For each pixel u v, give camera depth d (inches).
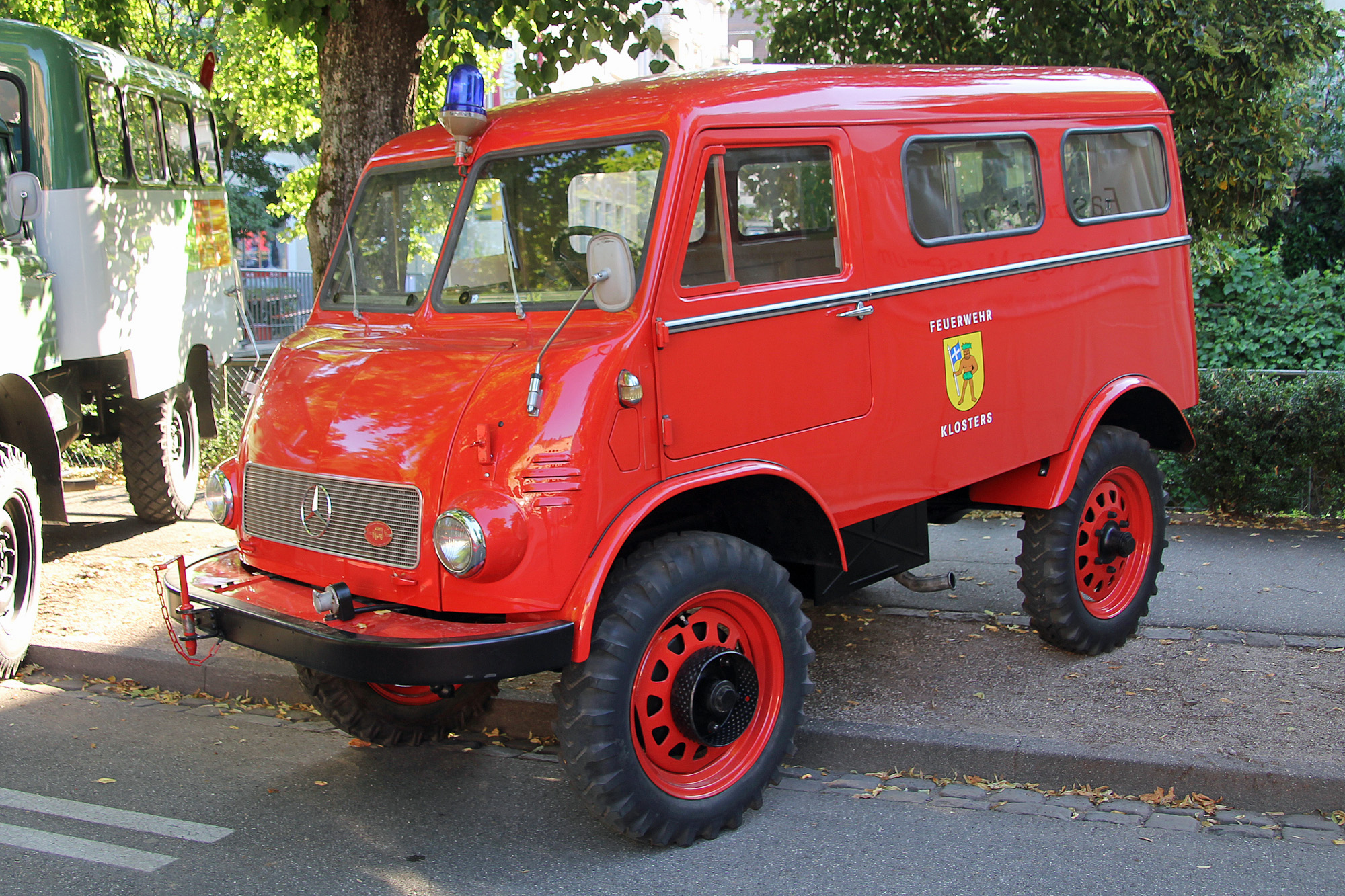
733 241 163.9
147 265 325.1
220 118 909.2
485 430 145.9
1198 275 734.5
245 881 149.2
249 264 1343.5
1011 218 208.2
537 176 170.9
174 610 165.5
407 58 299.4
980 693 205.3
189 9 748.0
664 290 154.4
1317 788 166.1
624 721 149.9
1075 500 218.7
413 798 176.1
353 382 162.4
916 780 181.0
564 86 683.4
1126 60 385.1
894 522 198.4
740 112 165.3
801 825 165.5
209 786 180.1
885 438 184.7
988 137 201.6
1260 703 197.5
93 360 321.4
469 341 164.4
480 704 201.6
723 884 148.3
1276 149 394.3
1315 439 330.3
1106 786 174.9
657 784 156.5
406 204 187.3
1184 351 249.8
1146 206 240.1
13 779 181.6
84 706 216.2
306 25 331.9
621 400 148.8
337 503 158.4
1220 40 377.7
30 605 235.5
